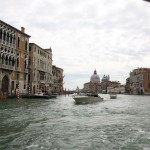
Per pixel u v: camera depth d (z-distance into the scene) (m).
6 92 41.62
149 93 101.69
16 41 46.75
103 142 9.80
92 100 39.25
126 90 138.75
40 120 15.19
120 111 23.05
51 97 49.97
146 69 105.38
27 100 37.94
